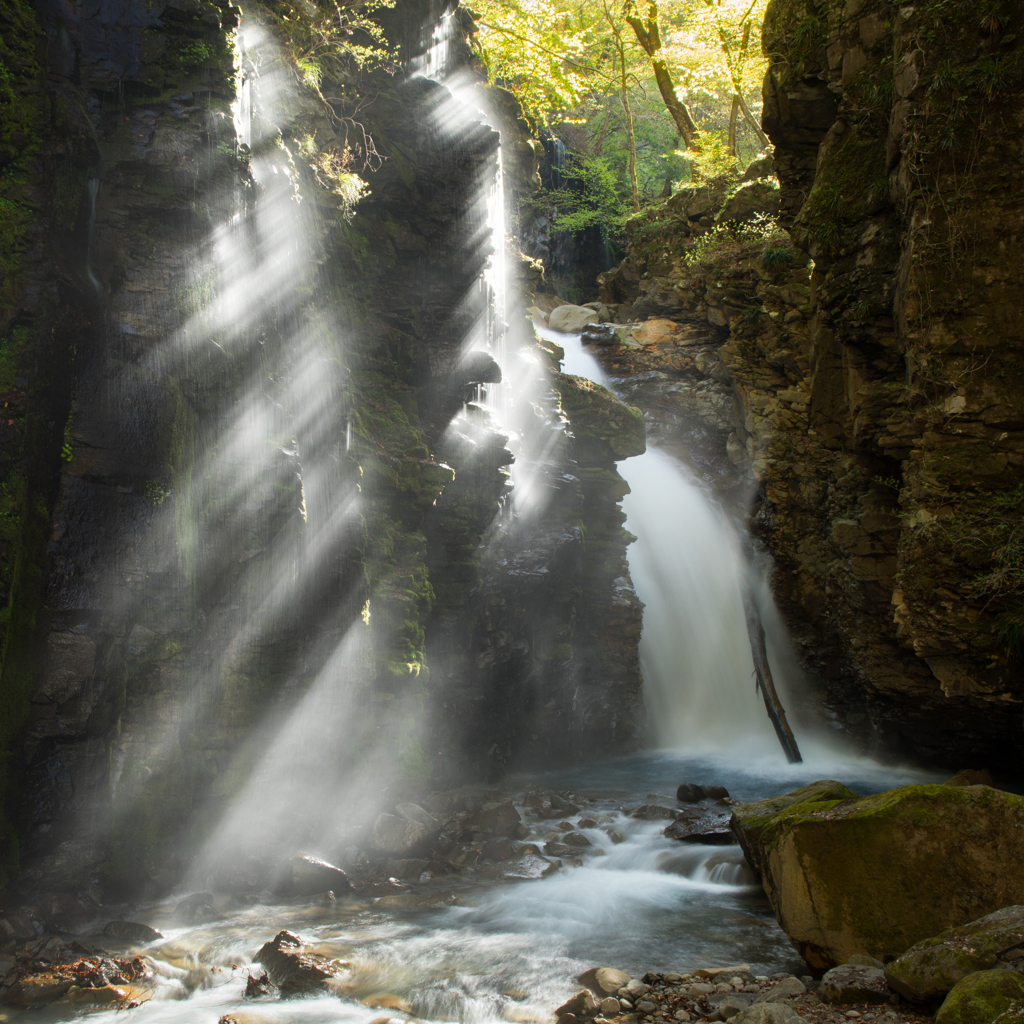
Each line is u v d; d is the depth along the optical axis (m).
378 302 14.05
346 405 12.09
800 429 19.81
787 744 18.52
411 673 12.39
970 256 9.66
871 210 11.30
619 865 10.91
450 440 15.04
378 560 12.69
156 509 9.07
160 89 9.33
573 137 36.47
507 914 9.03
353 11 13.48
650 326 24.78
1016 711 9.96
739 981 6.98
